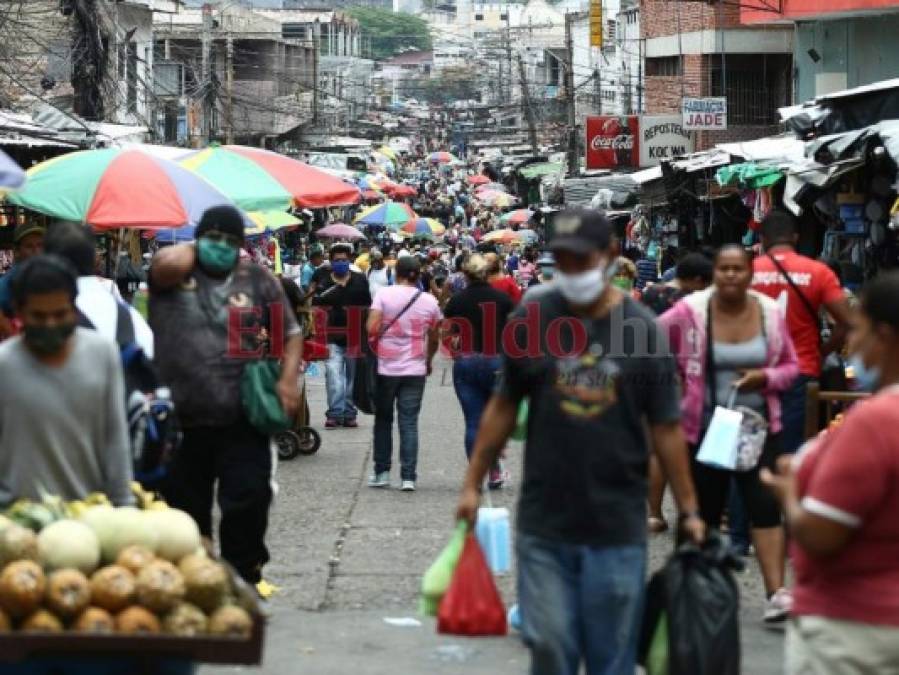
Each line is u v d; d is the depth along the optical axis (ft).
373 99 490.08
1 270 68.90
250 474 31.58
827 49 102.22
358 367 53.62
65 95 108.37
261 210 52.85
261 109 214.90
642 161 136.98
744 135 139.64
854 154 55.47
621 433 22.79
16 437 23.93
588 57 273.13
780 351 33.01
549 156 261.65
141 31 161.68
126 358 27.96
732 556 22.79
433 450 62.44
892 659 17.63
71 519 22.02
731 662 22.16
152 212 40.96
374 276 97.30
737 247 32.71
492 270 51.39
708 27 138.92
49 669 20.44
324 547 41.81
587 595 22.61
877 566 17.65
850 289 61.62
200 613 21.07
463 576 23.97
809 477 18.30
